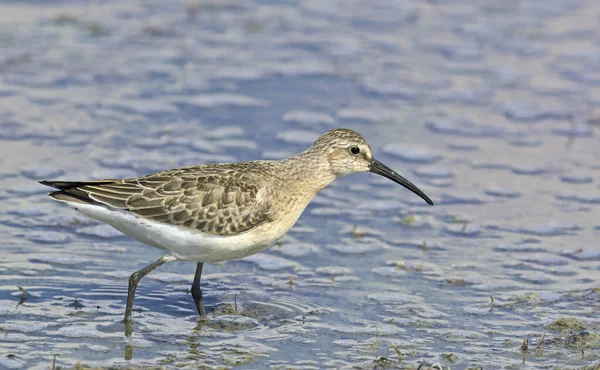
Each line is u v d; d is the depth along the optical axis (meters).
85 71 19.33
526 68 20.92
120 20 22.02
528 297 12.68
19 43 20.31
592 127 18.48
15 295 11.98
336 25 22.64
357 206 15.42
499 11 23.95
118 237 13.93
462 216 15.15
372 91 19.42
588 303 12.58
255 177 11.73
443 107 19.03
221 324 11.63
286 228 12.02
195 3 23.27
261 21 22.53
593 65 21.11
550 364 10.92
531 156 17.34
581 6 24.31
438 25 22.92
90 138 16.73
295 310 12.12
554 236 14.59
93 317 11.56
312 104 18.70
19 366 10.22
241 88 19.16
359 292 12.72
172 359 10.62
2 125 16.89
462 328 11.83
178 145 16.70
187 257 11.57
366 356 10.98
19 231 13.76
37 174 15.38
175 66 19.91
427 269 13.48
